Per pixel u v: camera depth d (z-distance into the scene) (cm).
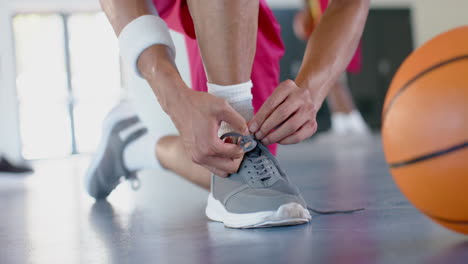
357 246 73
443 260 63
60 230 108
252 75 124
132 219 119
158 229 101
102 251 82
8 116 443
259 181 94
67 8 743
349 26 97
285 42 809
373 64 849
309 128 91
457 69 66
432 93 67
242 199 94
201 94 81
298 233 86
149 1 98
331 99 633
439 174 66
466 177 64
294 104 86
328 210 113
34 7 727
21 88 744
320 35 98
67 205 159
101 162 162
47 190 223
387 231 83
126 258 76
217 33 88
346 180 189
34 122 751
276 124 88
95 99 767
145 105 147
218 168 91
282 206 91
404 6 863
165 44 91
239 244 80
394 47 859
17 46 742
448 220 71
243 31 89
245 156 95
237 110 93
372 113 848
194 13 90
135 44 90
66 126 760
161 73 86
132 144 158
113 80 771
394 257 66
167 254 77
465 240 74
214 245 81
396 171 73
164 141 146
